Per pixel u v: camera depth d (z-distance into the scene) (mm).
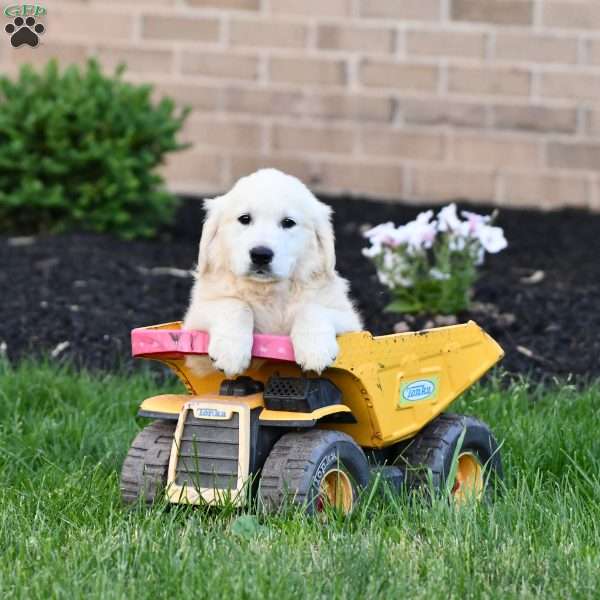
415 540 4527
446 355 5441
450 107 12305
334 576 4105
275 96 12398
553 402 6602
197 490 4777
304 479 4641
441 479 5234
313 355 4699
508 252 10422
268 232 5047
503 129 12312
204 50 12359
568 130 12273
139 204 10711
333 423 5176
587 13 12102
